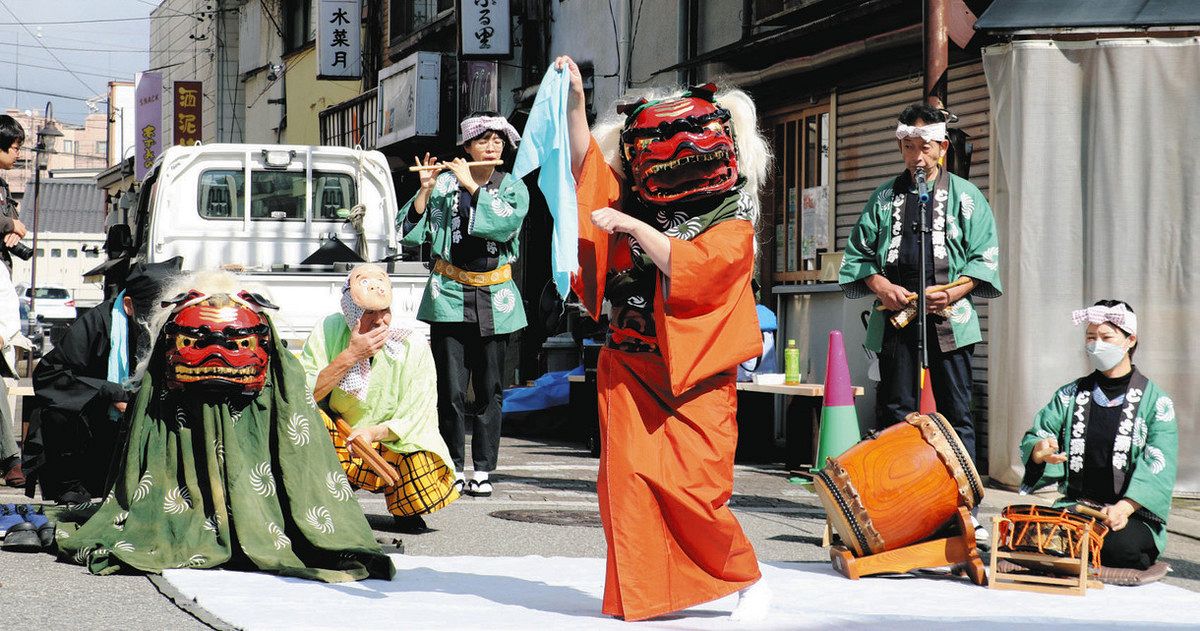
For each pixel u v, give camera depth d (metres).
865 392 10.73
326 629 4.14
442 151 19.67
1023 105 8.93
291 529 5.49
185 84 32.66
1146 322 8.75
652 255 4.21
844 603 5.02
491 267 7.82
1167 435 5.89
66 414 6.24
